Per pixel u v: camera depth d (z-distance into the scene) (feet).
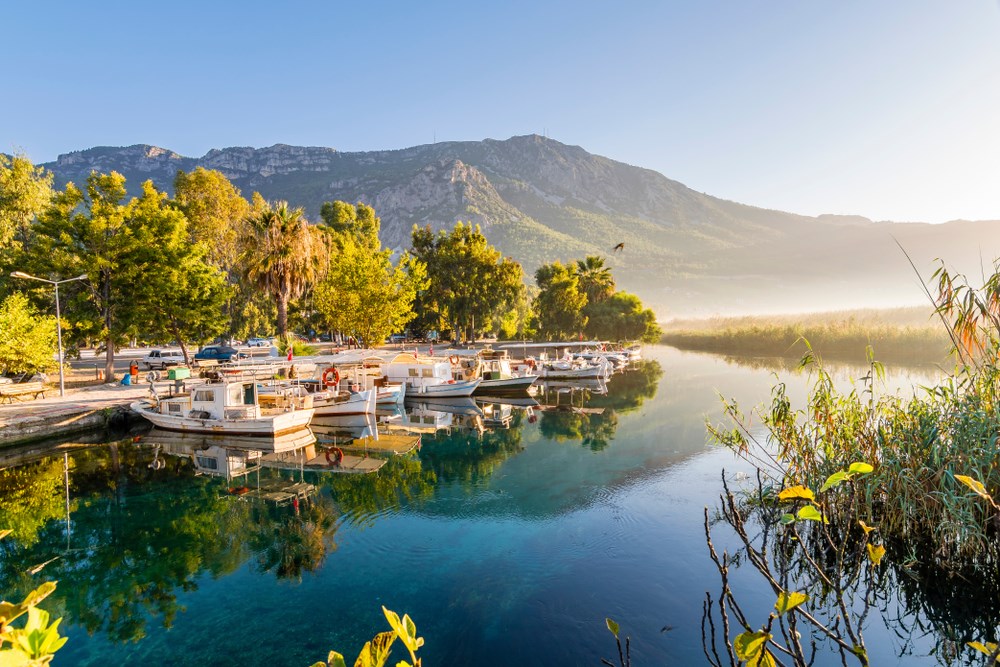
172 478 55.31
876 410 35.12
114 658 26.43
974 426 29.30
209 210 203.82
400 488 51.06
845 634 26.21
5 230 141.69
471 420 88.28
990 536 28.68
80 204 108.17
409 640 6.56
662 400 100.78
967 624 26.37
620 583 31.96
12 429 66.39
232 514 44.98
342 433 77.97
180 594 32.40
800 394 98.89
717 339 233.96
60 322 92.22
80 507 47.11
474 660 25.30
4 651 5.41
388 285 153.38
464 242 233.76
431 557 36.27
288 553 37.55
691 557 34.86
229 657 26.30
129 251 106.11
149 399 85.97
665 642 26.25
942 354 142.72
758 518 39.70
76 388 99.76
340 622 29.01
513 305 260.42
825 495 33.14
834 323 193.06
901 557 31.04
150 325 113.50
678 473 53.21
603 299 258.16
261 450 67.41
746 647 7.46
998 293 26.32
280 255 136.26
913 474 30.91
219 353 144.25
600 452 63.26
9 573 35.42
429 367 114.32
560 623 28.07
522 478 53.57
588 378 138.31
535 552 36.52
